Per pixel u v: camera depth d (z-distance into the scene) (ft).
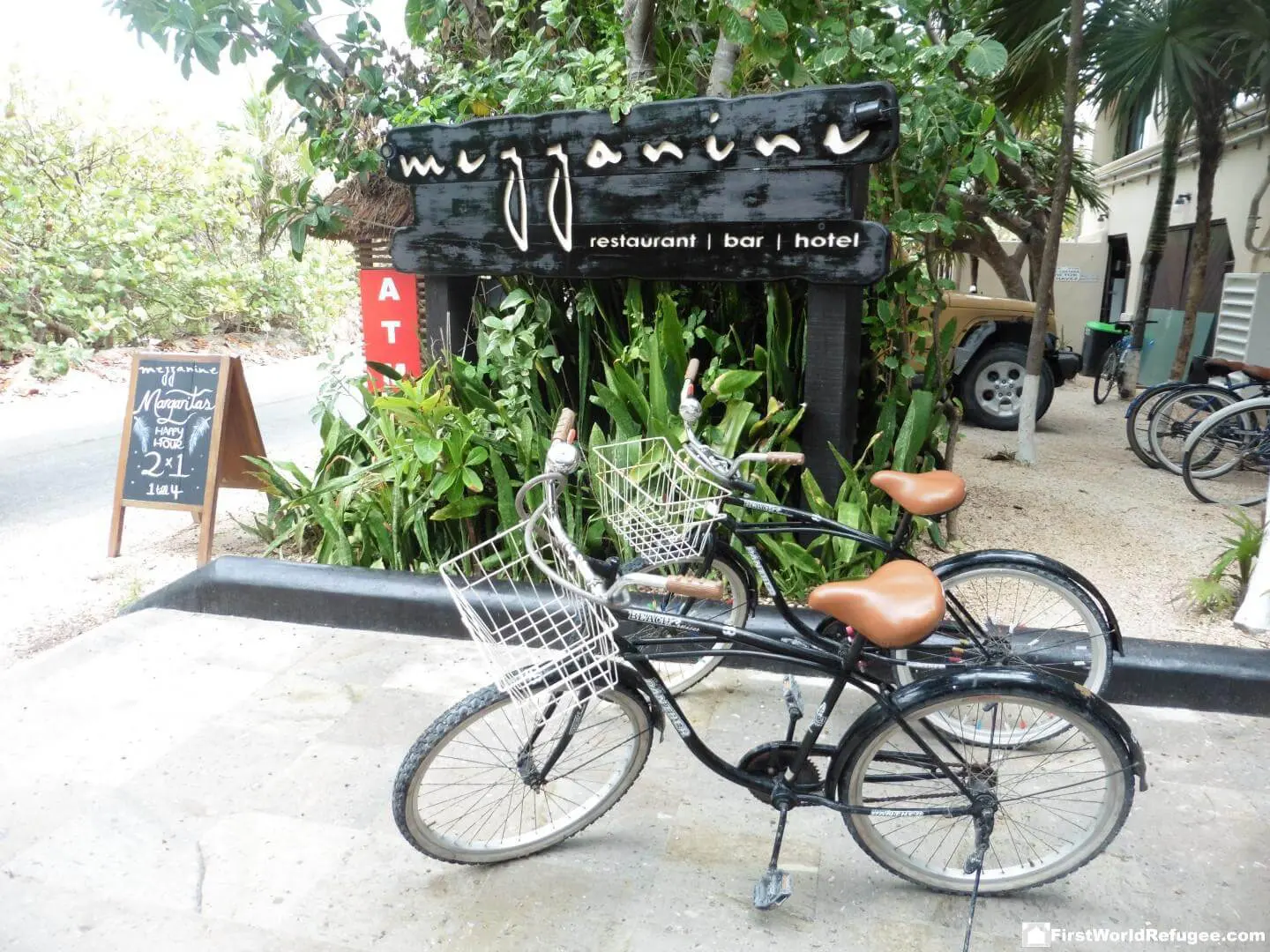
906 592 6.82
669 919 7.48
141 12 13.79
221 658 11.85
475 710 7.59
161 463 15.48
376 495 14.30
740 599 10.80
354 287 48.01
